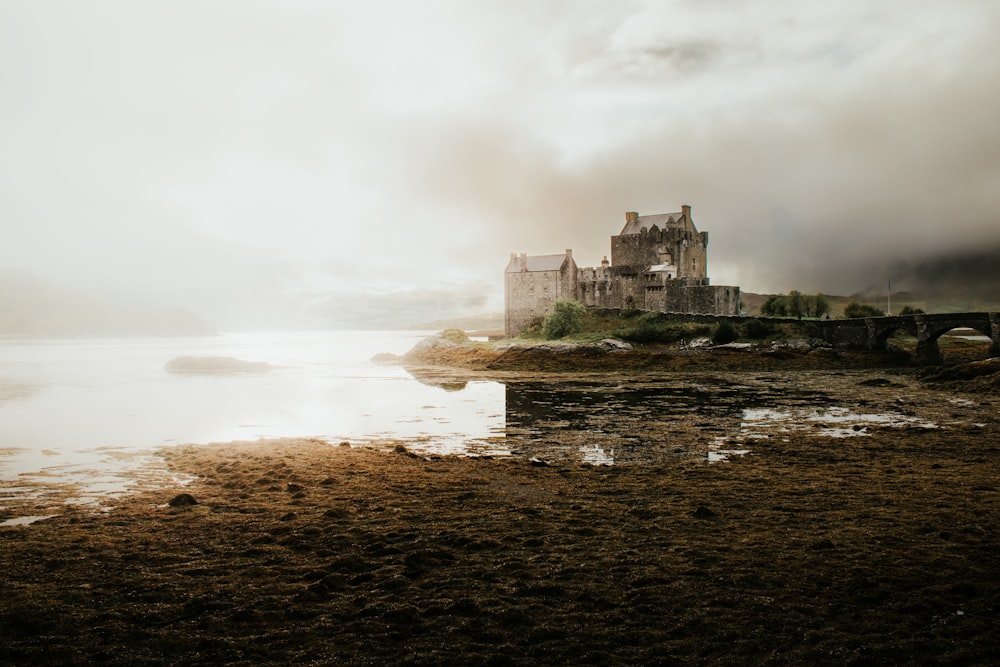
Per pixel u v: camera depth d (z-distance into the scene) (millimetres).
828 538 21109
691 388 72250
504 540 21594
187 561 20094
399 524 23438
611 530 22500
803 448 36906
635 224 135375
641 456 36156
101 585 18266
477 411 57375
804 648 14523
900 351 98312
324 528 23031
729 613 16234
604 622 15953
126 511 25438
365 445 41500
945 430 41406
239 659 14461
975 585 17188
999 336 86312
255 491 28328
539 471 32031
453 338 133250
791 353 96312
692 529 22469
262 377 99000
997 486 26938
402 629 15680
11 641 15156
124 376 102375
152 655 14609
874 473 30031
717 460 34625
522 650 14727
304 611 16641
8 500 27812
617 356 98375
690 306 122125
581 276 134000
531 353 103500
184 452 38219
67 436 45219
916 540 20703
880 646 14453
